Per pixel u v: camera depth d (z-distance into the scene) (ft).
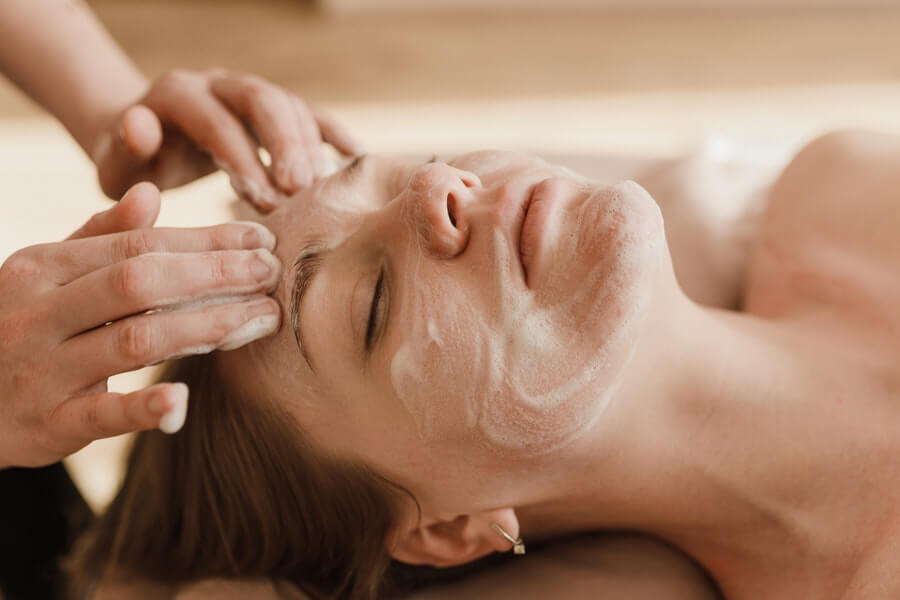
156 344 2.42
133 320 2.44
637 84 7.42
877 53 7.59
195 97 3.43
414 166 3.16
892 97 7.20
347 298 2.83
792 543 3.15
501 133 6.99
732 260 4.15
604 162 4.48
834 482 3.07
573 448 2.84
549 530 3.50
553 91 7.37
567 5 8.04
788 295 3.75
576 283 2.63
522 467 2.89
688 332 2.99
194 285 2.51
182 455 3.41
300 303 2.86
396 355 2.74
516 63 7.62
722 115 7.11
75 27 3.74
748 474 3.10
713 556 3.38
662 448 3.05
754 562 3.26
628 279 2.61
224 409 3.20
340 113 7.21
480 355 2.67
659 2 7.99
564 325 2.65
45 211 6.37
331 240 2.93
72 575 3.90
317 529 3.27
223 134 3.34
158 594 3.55
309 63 7.66
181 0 8.20
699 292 4.00
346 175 3.13
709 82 7.41
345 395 2.90
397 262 2.79
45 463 2.70
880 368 3.24
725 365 3.05
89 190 6.48
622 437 2.94
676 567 3.44
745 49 7.68
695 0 7.98
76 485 4.19
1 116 7.11
